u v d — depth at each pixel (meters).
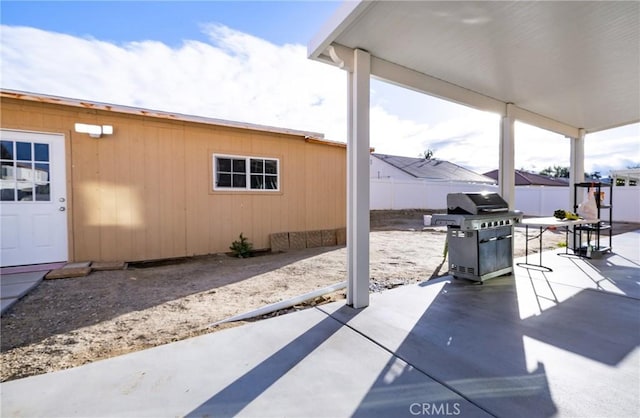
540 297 3.43
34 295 3.60
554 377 1.93
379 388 1.83
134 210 5.45
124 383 1.88
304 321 2.79
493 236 4.09
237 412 1.64
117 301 3.45
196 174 6.00
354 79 3.02
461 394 1.77
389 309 3.08
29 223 4.75
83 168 5.05
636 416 1.59
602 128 6.03
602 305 3.18
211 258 5.89
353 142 3.12
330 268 5.07
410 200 16.08
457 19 2.51
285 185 7.05
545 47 2.94
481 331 2.58
